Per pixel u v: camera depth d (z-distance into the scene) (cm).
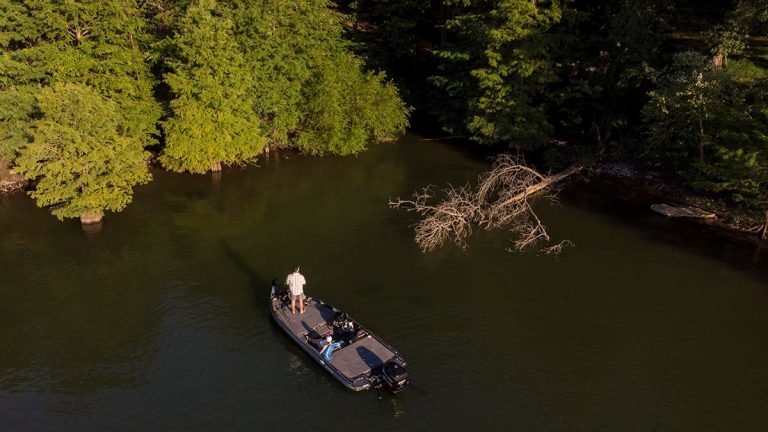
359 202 4162
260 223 3828
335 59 4975
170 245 3531
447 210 3703
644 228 3747
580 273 3256
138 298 3012
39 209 3981
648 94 4150
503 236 3703
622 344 2683
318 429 2195
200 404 2320
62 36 4184
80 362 2559
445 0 5106
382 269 3300
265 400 2339
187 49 4016
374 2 6956
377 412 2277
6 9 4006
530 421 2238
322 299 3005
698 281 3162
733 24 4619
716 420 2252
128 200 3803
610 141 4903
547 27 4478
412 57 6381
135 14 4381
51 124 3456
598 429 2202
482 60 4825
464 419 2244
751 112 3688
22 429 2191
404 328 2789
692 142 3988
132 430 2191
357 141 4941
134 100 4391
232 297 3030
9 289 3066
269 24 4488
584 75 4788
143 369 2517
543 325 2816
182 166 4281
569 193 4294
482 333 2758
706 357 2595
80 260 3353
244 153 4447
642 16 4428
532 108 4669
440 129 5878
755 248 3481
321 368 2512
